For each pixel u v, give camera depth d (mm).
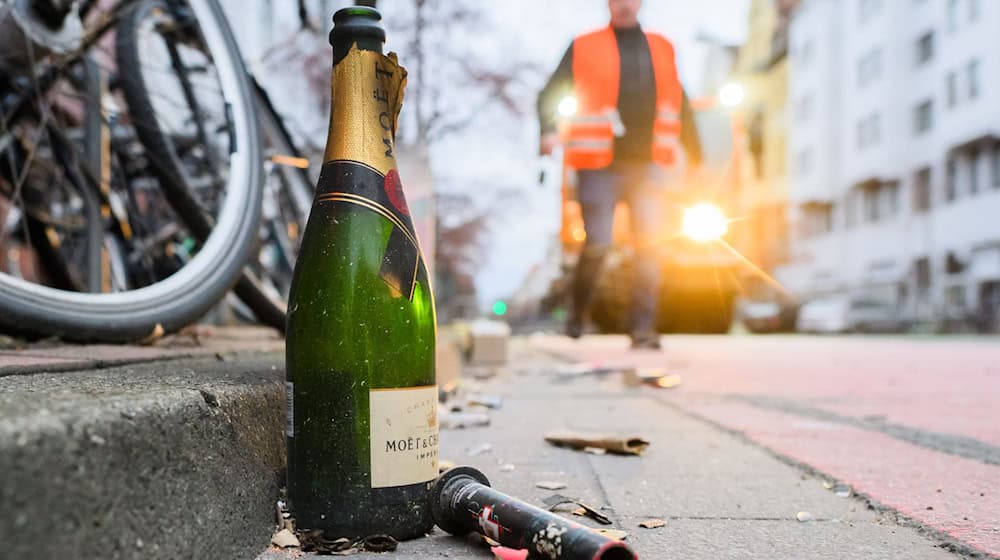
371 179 1315
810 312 23891
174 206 2764
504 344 5676
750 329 22016
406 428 1281
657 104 5871
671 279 11445
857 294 31078
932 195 28516
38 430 763
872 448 2219
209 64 2975
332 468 1237
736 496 1695
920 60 29422
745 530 1435
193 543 1015
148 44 2885
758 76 39781
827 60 34594
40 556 742
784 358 6973
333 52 1363
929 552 1301
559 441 2270
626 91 5816
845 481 1785
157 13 2945
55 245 3266
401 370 1280
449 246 13266
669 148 5996
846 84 33781
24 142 2951
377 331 1263
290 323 1304
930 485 1749
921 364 6270
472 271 18078
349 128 1329
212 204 3125
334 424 1242
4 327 1802
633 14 5805
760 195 38844
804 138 36281
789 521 1500
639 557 1267
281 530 1284
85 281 3145
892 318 23141
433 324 1364
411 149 4449
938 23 28078
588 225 6055
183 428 1033
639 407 3254
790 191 37031
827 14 34594
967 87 26359
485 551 1264
